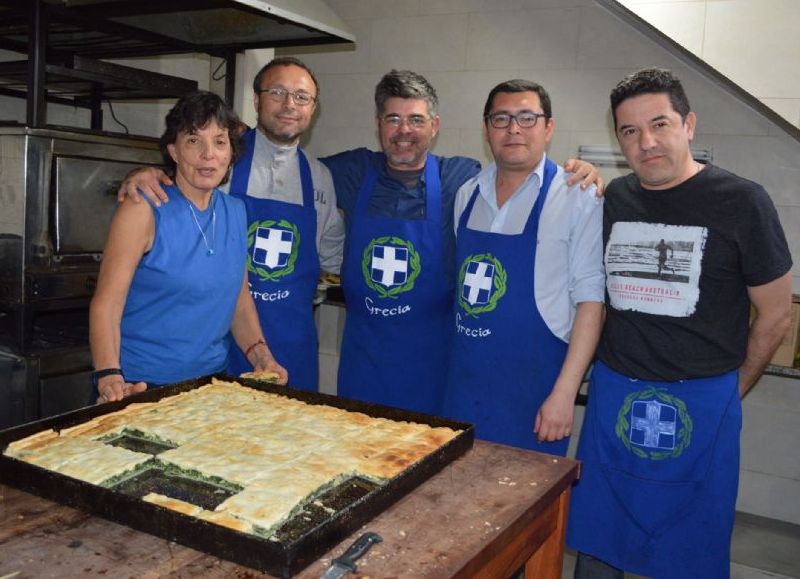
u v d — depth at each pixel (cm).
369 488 133
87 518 113
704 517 186
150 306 182
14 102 324
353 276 239
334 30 267
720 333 183
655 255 185
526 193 212
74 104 331
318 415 167
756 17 269
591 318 199
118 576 97
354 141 400
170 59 381
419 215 236
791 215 312
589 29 340
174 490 130
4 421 246
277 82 226
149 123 382
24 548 104
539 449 212
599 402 197
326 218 252
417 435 156
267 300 234
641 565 192
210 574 99
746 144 316
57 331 272
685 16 281
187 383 180
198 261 182
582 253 201
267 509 118
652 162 181
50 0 231
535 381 210
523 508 124
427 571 102
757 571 278
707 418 183
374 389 241
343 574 100
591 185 205
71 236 245
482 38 363
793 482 317
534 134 204
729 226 178
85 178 246
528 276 207
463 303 217
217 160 179
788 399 313
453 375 221
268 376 192
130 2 231
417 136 224
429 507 123
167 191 182
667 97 177
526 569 150
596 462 197
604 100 341
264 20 262
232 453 141
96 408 158
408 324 236
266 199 233
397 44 383
